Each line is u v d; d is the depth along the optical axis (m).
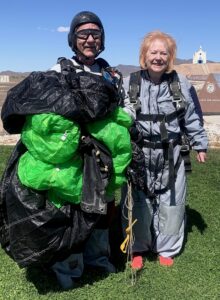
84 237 3.48
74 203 3.43
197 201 5.96
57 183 3.30
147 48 3.81
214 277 4.08
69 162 3.36
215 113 15.59
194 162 7.82
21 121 3.45
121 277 4.02
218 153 8.80
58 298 3.69
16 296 3.71
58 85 3.32
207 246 4.69
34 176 3.30
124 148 3.49
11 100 3.35
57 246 3.43
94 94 3.30
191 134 4.08
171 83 3.88
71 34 3.65
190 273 4.14
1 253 4.41
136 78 3.91
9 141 10.87
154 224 4.29
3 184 3.55
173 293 3.80
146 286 3.89
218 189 6.43
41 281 3.93
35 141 3.27
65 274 3.84
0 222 3.67
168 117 3.89
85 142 3.37
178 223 4.24
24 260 3.43
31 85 3.35
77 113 3.23
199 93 15.75
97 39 3.63
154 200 4.19
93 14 3.63
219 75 15.66
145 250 4.33
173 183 4.07
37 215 3.36
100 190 3.39
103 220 3.96
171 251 4.33
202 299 3.73
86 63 3.72
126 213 4.19
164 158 3.98
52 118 3.20
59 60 3.70
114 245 4.62
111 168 3.45
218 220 5.38
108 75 3.74
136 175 3.71
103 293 3.77
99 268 4.11
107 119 3.45
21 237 3.41
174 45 3.84
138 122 3.90
